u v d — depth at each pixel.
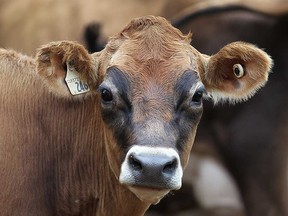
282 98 28.11
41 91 19.17
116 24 31.73
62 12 32.88
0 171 18.39
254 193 28.33
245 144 28.34
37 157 18.78
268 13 28.27
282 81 28.11
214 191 30.64
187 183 30.69
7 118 18.75
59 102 19.19
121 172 16.75
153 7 31.73
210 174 30.19
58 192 19.02
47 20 33.03
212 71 18.67
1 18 34.00
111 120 17.58
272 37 28.20
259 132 28.19
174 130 17.20
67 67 18.28
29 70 19.30
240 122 28.33
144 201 17.53
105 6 32.19
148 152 16.52
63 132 19.09
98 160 18.98
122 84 17.52
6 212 18.36
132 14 31.83
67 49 18.06
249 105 28.20
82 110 19.12
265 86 28.09
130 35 18.25
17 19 33.66
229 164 28.83
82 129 19.09
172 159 16.52
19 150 18.66
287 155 28.12
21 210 18.48
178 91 17.52
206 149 29.09
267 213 28.17
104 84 17.67
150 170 16.36
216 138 28.75
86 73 18.33
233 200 30.80
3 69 19.17
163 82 17.53
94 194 19.12
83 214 19.25
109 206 19.05
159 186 16.48
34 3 33.53
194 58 18.20
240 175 28.58
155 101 17.30
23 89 19.08
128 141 17.12
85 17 32.31
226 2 29.02
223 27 28.59
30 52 33.19
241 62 18.58
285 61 28.12
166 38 18.17
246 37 28.38
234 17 28.61
